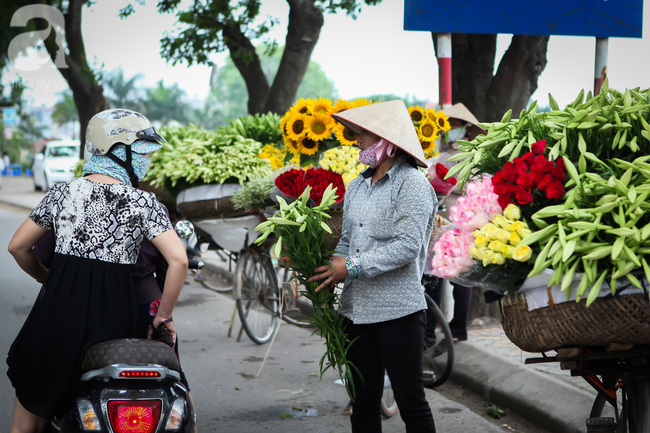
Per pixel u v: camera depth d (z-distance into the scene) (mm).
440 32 6305
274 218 3217
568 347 2719
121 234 2820
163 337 3002
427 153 5371
